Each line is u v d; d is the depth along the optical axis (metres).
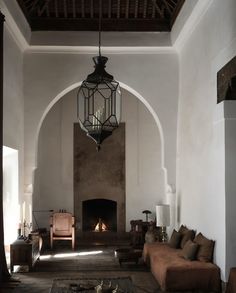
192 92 9.36
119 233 13.48
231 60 6.50
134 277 8.49
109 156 13.68
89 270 9.09
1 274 7.79
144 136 13.70
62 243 12.46
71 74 10.84
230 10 6.65
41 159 13.46
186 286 7.29
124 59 10.88
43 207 13.41
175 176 10.87
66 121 13.61
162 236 10.65
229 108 7.01
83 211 13.82
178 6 9.48
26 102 10.79
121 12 10.53
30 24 10.44
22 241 8.91
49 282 8.10
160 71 10.89
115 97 7.00
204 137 8.28
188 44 9.78
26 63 10.80
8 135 9.16
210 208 7.82
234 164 6.98
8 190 10.11
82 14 10.41
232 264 6.92
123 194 13.62
